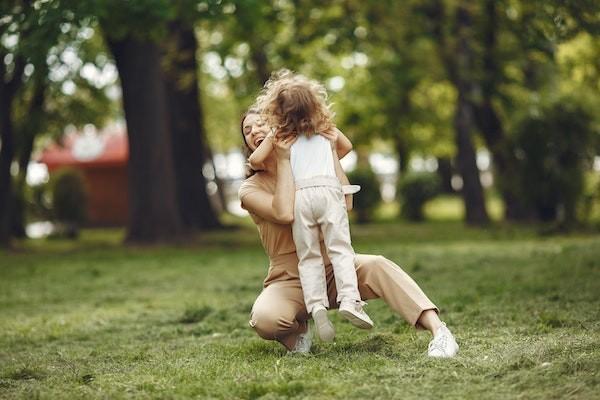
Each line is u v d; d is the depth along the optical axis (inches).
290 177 217.0
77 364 240.5
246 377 195.9
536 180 753.0
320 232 219.6
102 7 560.7
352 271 213.0
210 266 578.6
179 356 241.1
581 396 162.6
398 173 1434.5
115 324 327.3
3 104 877.8
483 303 318.3
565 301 309.1
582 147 744.3
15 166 1128.2
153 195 794.2
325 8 894.4
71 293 454.3
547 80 983.0
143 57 784.3
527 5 494.3
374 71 1011.9
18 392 198.5
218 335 283.3
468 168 994.7
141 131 789.9
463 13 936.9
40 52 557.6
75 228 1105.4
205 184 1042.7
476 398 166.6
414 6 925.2
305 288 215.6
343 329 277.3
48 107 1106.1
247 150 234.1
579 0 426.3
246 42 928.3
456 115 993.5
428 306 213.3
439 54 967.0
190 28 909.2
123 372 219.5
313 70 1026.1
